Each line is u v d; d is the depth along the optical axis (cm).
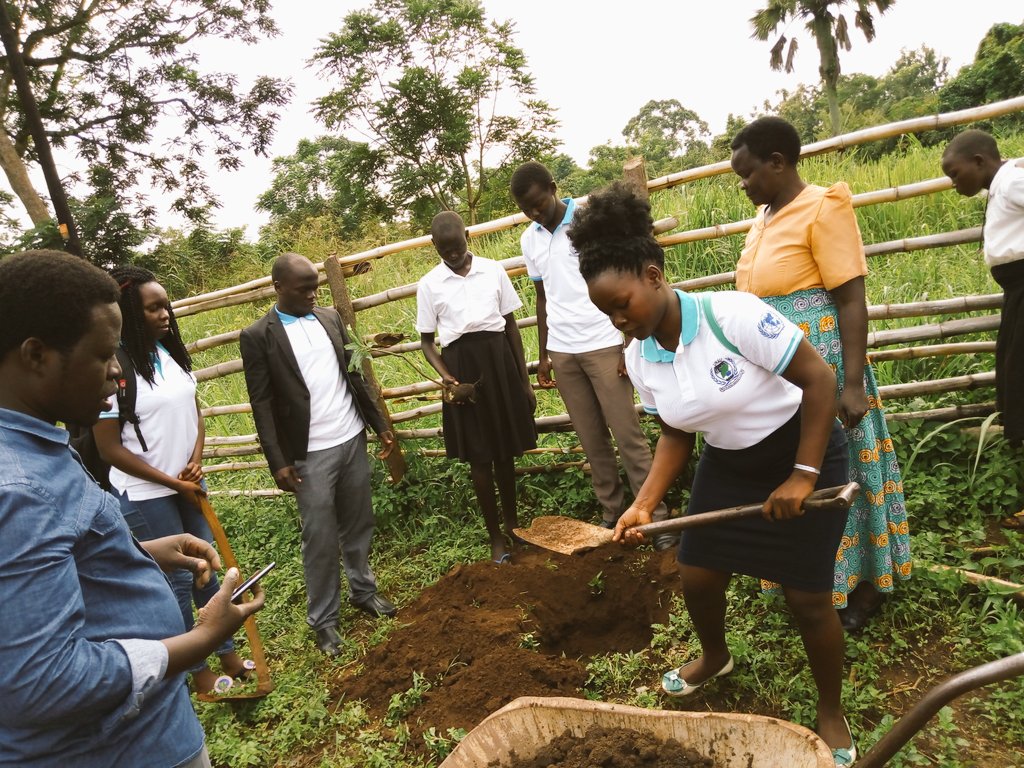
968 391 451
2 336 148
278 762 327
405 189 2583
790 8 3294
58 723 144
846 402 293
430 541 498
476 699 323
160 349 363
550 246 421
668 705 310
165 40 1938
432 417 582
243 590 187
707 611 287
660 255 231
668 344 240
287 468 392
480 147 2672
